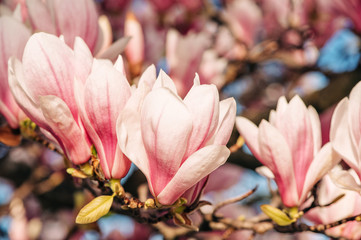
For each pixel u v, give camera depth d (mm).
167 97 577
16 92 625
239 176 1437
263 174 697
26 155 1457
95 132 613
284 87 1683
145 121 584
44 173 1363
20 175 1462
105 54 720
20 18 745
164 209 682
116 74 601
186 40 990
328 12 1246
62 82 614
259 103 1670
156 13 1486
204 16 1485
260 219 752
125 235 1266
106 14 1483
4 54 681
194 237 884
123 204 628
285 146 656
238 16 1475
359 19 1033
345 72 1222
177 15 1492
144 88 597
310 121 664
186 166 586
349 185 640
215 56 1226
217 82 1162
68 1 706
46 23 711
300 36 1339
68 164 690
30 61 609
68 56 616
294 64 1376
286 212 675
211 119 588
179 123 577
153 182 605
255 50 1360
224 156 585
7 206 1290
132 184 1113
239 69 1342
